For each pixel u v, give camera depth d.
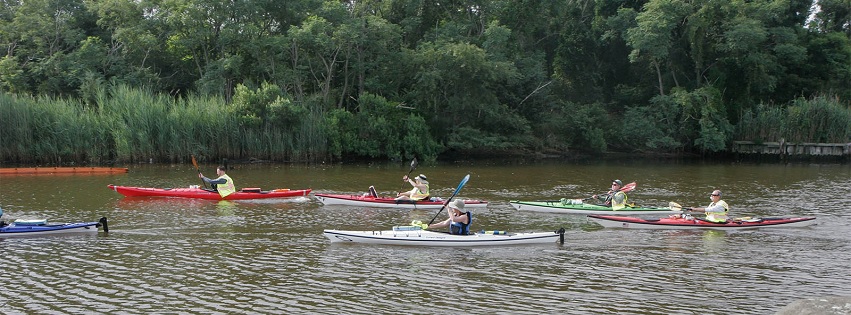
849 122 51.22
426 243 17.33
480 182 33.22
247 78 49.00
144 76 47.53
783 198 27.52
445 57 47.97
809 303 10.55
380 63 50.81
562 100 59.00
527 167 43.12
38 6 49.16
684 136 54.84
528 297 13.14
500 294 13.32
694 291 13.61
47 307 12.41
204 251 16.69
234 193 25.17
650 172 39.97
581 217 22.17
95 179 31.84
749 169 42.66
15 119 38.88
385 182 32.34
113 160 41.25
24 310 12.23
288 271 14.90
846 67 58.78
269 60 47.97
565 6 61.44
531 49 60.72
